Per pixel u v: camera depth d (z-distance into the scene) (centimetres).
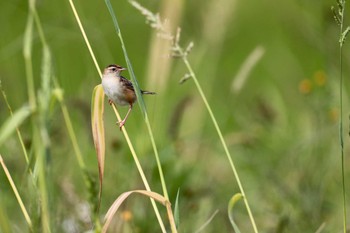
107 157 1243
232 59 2162
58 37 1588
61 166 1172
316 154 1284
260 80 1930
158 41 1352
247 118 1527
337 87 1404
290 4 1747
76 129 1334
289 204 1189
